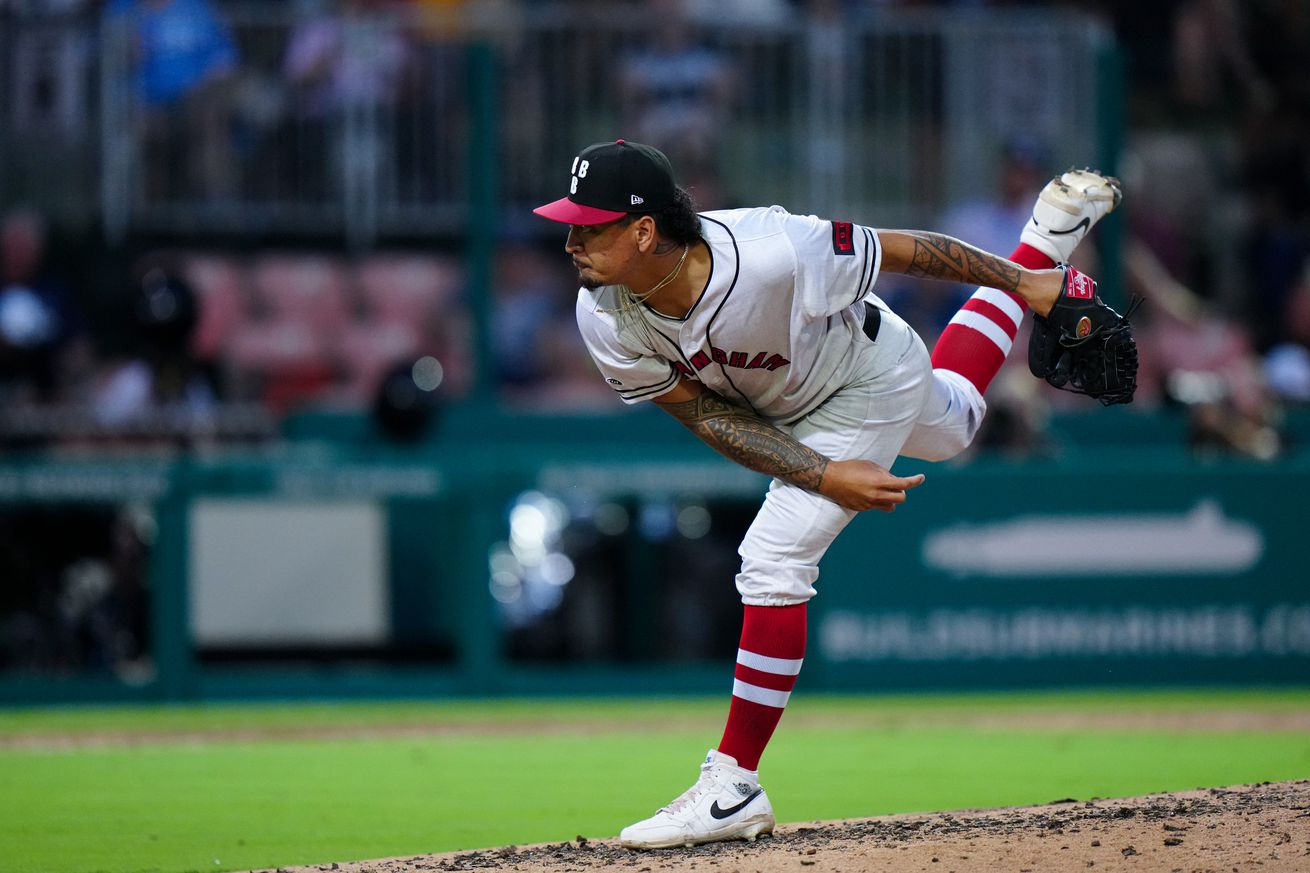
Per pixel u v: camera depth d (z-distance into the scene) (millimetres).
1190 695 36625
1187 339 46219
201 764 25359
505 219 41750
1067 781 22422
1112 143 42312
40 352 41344
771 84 41812
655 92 41750
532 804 20922
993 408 39062
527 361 44688
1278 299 50469
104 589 37594
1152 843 13750
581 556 40000
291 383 43000
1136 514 37125
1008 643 36875
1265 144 52094
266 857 17016
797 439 15680
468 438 40156
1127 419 42219
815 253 14477
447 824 19250
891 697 36438
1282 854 13133
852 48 41688
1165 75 52562
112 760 25953
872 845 14336
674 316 14773
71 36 40625
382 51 41188
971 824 15359
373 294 43500
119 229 41250
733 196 42000
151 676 35531
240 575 37250
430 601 38438
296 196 41562
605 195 14203
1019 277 15438
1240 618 37250
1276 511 37344
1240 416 40219
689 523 40156
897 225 42062
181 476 35594
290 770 24516
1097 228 42719
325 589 37781
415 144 41500
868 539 36625
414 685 36344
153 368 41219
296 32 41344
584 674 36938
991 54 41844
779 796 21297
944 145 41938
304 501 36312
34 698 35031
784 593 15281
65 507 37375
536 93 41594
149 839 18203
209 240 42219
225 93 41156
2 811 20375
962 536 36844
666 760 25766
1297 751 25641
